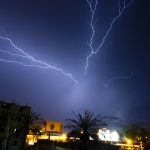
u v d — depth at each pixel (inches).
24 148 1695.4
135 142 2091.5
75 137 1204.5
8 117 1728.6
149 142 1932.8
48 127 1988.2
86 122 1200.8
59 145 1256.2
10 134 1708.9
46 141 1326.3
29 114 1796.3
